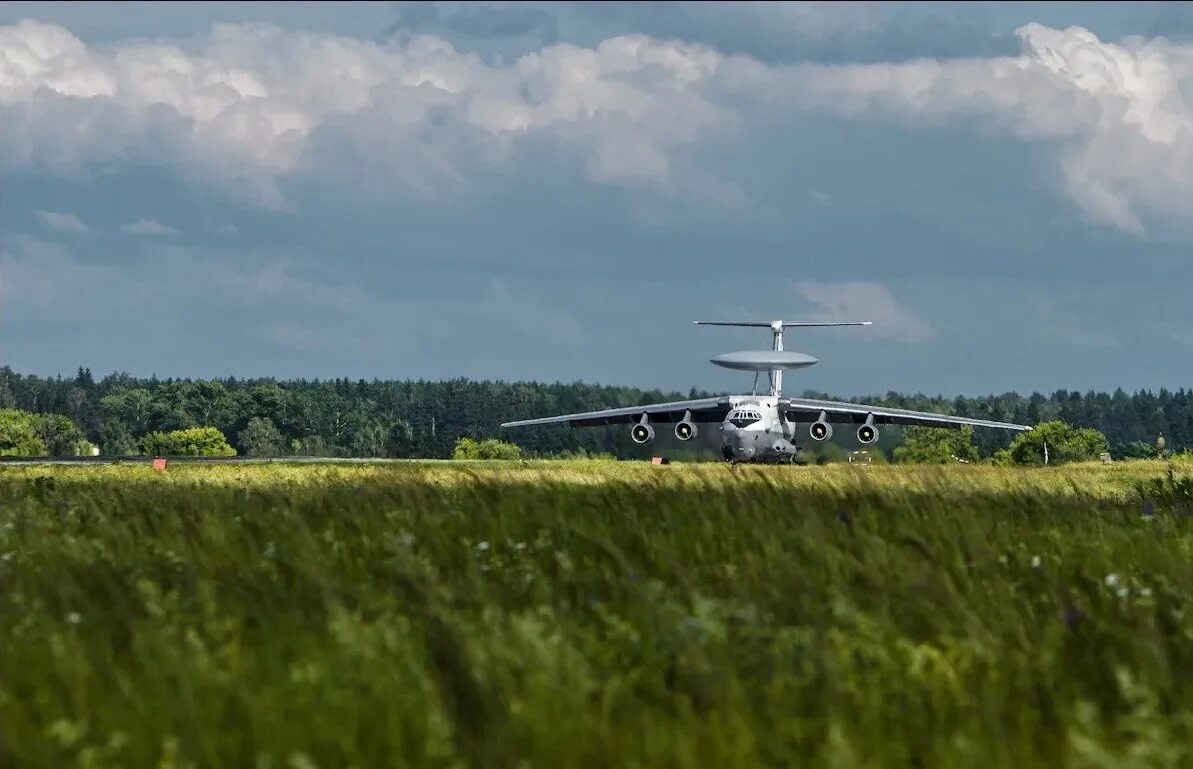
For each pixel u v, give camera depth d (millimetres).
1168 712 27297
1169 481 80062
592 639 30656
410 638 30297
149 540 45812
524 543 44375
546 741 23641
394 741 23562
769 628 31078
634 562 38969
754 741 23750
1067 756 23609
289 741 23516
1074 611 32688
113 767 23188
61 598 34844
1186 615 33625
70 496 73875
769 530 42938
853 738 24297
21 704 25672
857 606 33094
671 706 26859
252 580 36062
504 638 28953
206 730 24000
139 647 28625
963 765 23250
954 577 36594
